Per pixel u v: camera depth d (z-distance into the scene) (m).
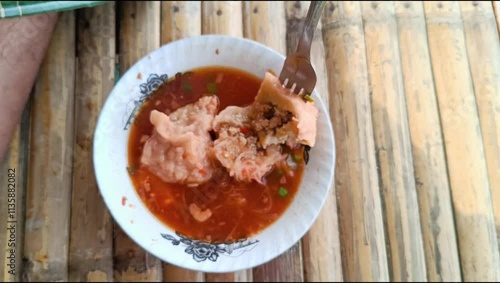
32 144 0.35
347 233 0.35
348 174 0.36
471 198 0.33
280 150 0.33
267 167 0.33
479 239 0.33
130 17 0.38
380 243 0.35
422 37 0.37
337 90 0.37
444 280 0.34
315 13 0.30
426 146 0.35
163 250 0.31
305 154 0.33
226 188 0.33
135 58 0.38
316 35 0.39
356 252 0.35
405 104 0.37
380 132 0.36
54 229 0.34
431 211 0.35
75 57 0.37
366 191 0.36
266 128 0.32
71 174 0.35
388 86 0.37
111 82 0.37
